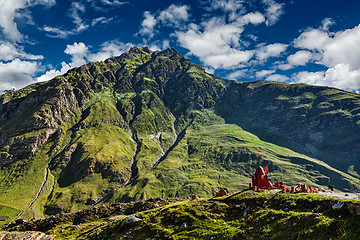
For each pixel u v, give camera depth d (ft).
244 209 173.27
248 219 159.43
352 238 108.99
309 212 139.54
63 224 351.67
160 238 180.24
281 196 163.94
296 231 129.80
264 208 162.91
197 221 180.75
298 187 180.45
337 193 155.02
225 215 177.37
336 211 128.77
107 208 369.09
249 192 186.50
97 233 230.07
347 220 119.03
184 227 179.63
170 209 212.23
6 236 257.75
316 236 120.47
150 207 326.24
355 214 119.65
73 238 253.44
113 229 220.84
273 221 146.30
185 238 166.20
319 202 142.00
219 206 187.73
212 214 182.70
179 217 193.26
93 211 372.79
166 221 197.98
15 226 374.63
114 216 339.16
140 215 224.12
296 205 150.61
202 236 161.99
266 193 176.35
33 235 264.11
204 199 213.87
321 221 126.41
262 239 137.49
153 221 203.92
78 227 313.73
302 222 132.98
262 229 144.87
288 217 141.90
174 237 171.94
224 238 152.25
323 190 174.70
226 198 194.90
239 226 157.38
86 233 264.72
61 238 277.44
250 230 149.07
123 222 216.74
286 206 153.99
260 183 196.03
